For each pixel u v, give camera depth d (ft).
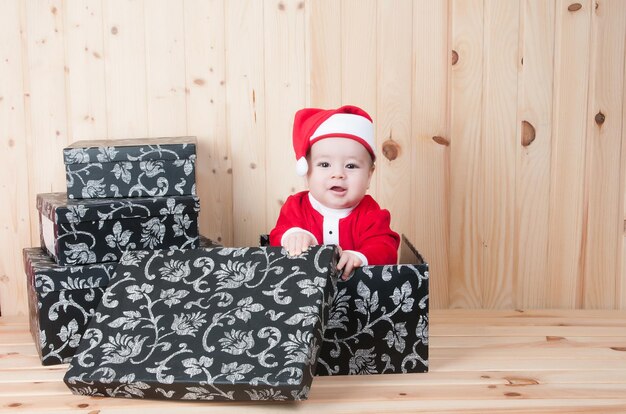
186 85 6.31
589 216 6.46
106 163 5.36
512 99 6.33
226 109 6.35
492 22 6.26
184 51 6.28
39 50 6.19
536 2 6.24
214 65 6.30
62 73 6.23
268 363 4.18
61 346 5.08
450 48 6.29
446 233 6.47
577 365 4.97
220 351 4.32
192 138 5.98
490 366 4.95
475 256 6.49
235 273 4.75
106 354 4.46
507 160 6.39
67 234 5.06
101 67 6.25
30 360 5.18
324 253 4.68
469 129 6.36
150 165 5.41
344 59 6.30
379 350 4.75
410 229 6.46
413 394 4.45
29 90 6.23
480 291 6.51
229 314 4.51
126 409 4.31
